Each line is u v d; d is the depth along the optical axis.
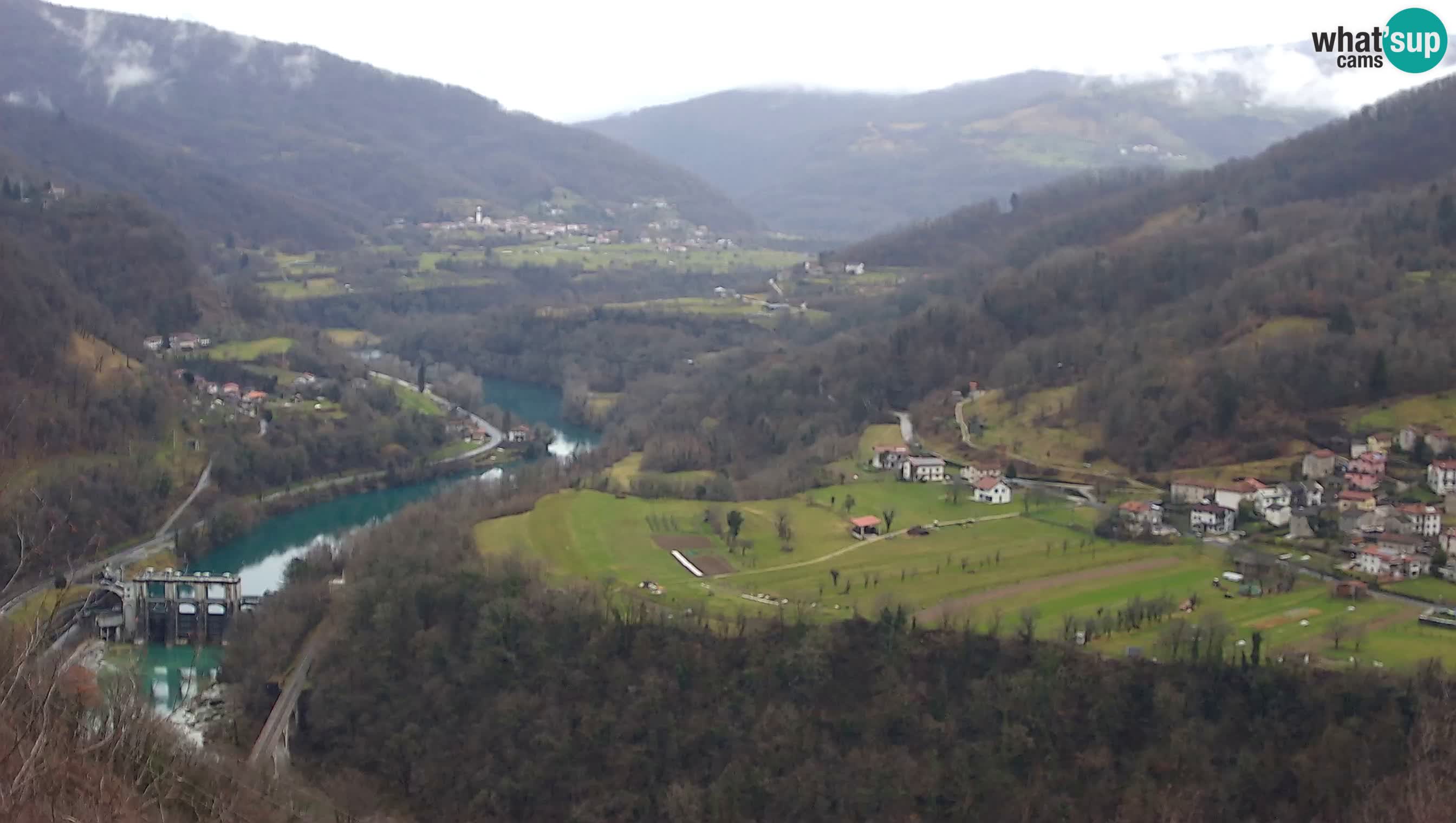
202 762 143.62
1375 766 137.88
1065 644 161.12
